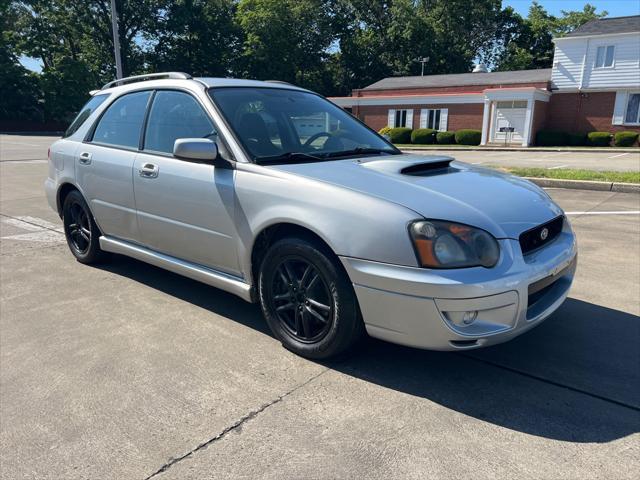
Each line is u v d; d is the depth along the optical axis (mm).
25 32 45719
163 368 3045
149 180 3859
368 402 2693
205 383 2879
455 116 30531
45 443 2385
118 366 3070
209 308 3947
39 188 10086
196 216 3547
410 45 49469
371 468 2203
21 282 4543
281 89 4164
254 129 3549
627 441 2377
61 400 2725
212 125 3561
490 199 2920
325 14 51281
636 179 9695
